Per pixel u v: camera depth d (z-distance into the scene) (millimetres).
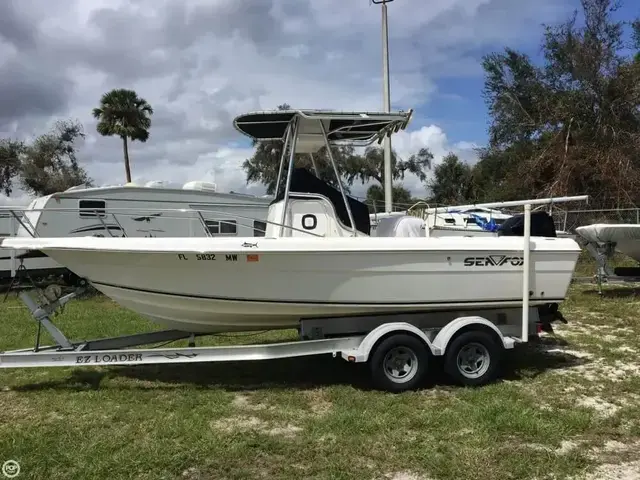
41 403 5129
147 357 5371
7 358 5211
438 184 33719
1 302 11109
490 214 11477
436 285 5699
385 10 15781
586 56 21984
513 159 23812
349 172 8141
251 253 5258
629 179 19828
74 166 33688
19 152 33375
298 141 6727
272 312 5625
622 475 3762
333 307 5602
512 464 3854
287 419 4762
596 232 11398
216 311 5621
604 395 5352
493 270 5828
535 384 5695
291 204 5984
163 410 4945
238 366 6402
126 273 5426
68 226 11719
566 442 4297
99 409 4961
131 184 12508
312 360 6637
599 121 21344
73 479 3676
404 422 4633
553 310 6262
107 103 31734
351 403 5098
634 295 11461
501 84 24391
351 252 5430
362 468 3848
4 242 5230
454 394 5367
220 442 4203
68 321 9133
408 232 6391
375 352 5352
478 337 5582
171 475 3752
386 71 15914
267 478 3719
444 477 3721
